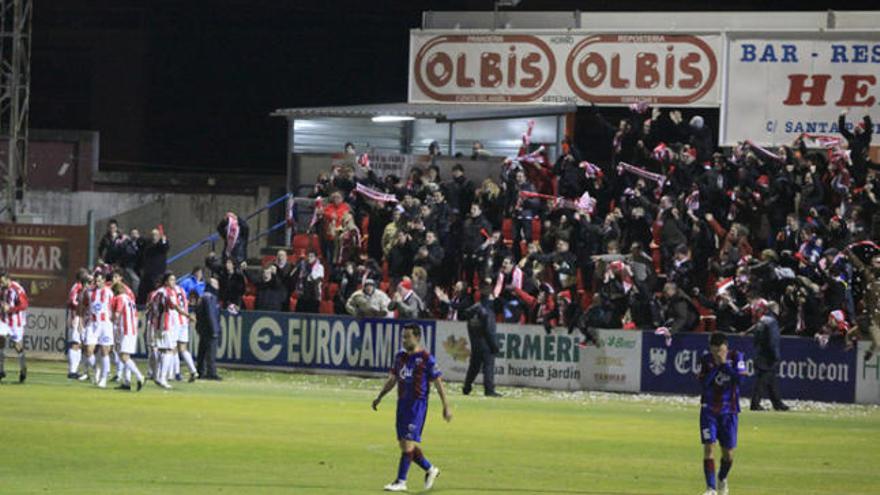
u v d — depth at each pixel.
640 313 64.75
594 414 55.19
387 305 68.69
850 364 60.94
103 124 115.50
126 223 90.31
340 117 81.81
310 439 44.16
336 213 73.50
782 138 77.38
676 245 67.12
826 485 36.56
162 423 47.56
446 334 67.69
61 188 91.50
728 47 78.19
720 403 32.25
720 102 78.38
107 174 91.00
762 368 58.12
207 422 48.28
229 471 36.34
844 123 68.38
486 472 37.34
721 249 66.38
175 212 89.38
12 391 58.41
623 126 73.44
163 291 61.91
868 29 76.94
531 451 42.59
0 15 85.81
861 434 49.78
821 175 69.62
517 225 71.06
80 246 78.56
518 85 81.62
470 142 82.69
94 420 47.91
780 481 37.22
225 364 72.38
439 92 83.25
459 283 67.88
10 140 84.88
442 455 41.12
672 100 79.25
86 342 63.25
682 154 69.31
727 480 37.06
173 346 62.06
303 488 33.34
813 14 79.06
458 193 72.88
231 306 72.12
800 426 52.12
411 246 70.94
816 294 61.91
